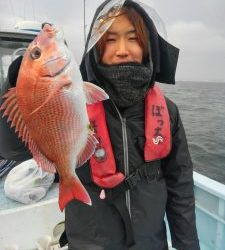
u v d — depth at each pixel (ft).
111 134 4.83
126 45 4.58
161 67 5.41
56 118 3.34
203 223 8.18
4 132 3.90
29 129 3.36
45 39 3.20
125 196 4.81
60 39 3.28
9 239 7.98
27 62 3.20
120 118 4.84
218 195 7.43
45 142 3.41
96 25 4.52
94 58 4.80
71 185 3.61
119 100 4.77
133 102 4.83
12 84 3.73
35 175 8.57
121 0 4.43
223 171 33.09
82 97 3.47
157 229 5.08
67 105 3.34
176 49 5.07
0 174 9.96
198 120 49.21
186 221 5.42
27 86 3.20
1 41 12.07
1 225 7.87
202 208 8.16
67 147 3.49
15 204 8.36
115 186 4.73
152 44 4.92
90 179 4.82
